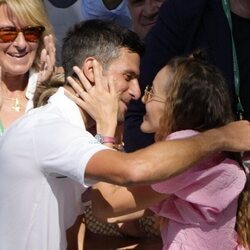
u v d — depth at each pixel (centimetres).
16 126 644
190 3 853
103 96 669
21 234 646
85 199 683
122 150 748
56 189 643
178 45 858
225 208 659
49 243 647
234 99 832
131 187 655
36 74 834
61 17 1105
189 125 656
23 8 800
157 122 684
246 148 632
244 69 831
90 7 1111
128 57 682
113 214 666
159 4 1077
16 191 642
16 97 839
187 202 655
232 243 671
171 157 595
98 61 677
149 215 728
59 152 614
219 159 657
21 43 810
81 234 729
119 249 769
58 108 658
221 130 632
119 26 692
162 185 647
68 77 675
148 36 881
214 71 668
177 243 659
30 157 629
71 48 688
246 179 680
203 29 846
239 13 833
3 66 821
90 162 599
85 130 649
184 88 657
